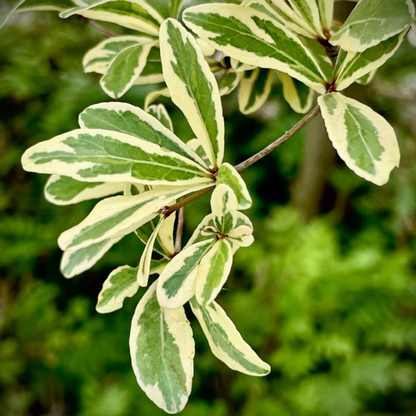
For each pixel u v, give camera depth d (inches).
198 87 9.8
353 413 25.5
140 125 10.0
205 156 11.4
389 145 9.3
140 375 9.7
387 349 30.2
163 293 9.3
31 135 35.0
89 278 35.8
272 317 29.2
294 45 10.0
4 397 29.1
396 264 28.1
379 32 9.3
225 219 9.5
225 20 10.0
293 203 33.4
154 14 12.1
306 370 27.4
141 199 9.8
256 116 37.3
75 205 33.4
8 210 34.6
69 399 32.7
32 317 30.0
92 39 35.3
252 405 27.7
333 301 28.0
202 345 30.7
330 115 9.6
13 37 34.7
